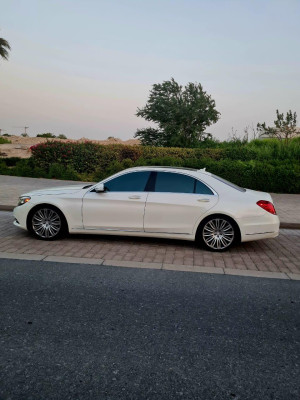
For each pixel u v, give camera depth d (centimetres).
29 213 684
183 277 510
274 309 414
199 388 269
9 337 331
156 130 2702
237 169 1531
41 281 473
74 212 670
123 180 677
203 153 1917
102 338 335
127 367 291
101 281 481
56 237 683
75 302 412
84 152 1906
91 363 295
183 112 2519
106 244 672
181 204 645
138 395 259
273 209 650
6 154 2956
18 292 434
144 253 623
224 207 639
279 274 539
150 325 364
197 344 331
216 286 480
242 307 416
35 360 297
